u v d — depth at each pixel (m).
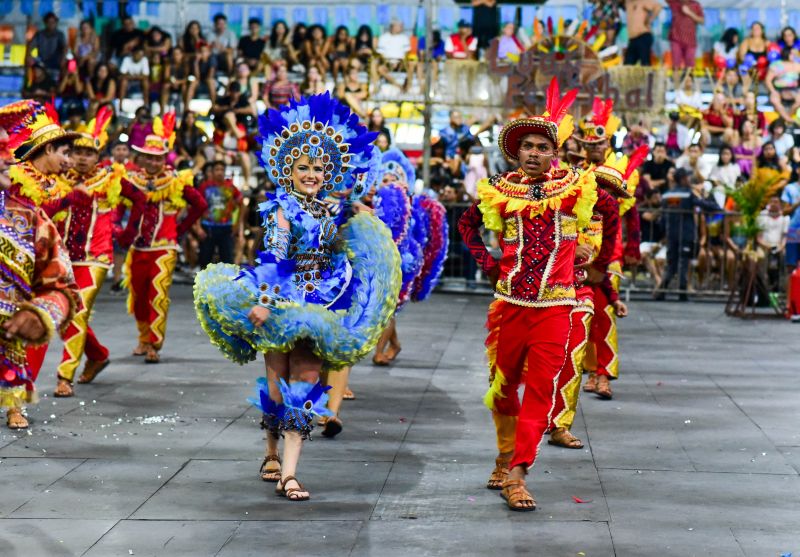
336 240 7.64
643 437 9.30
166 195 12.91
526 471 7.20
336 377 9.16
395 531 6.62
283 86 24.02
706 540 6.47
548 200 7.28
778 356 14.20
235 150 24.22
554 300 7.29
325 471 8.05
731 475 8.02
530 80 21.88
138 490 7.50
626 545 6.37
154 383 11.66
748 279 18.70
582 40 21.62
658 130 23.88
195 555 6.16
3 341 6.34
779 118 24.88
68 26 26.55
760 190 18.83
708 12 25.92
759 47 25.27
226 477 7.87
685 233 21.03
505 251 7.45
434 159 23.22
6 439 8.98
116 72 25.27
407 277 11.65
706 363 13.52
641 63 24.92
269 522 6.79
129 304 13.28
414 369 12.76
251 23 25.66
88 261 10.91
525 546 6.34
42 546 6.31
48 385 11.46
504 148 7.54
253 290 7.27
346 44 25.62
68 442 8.91
